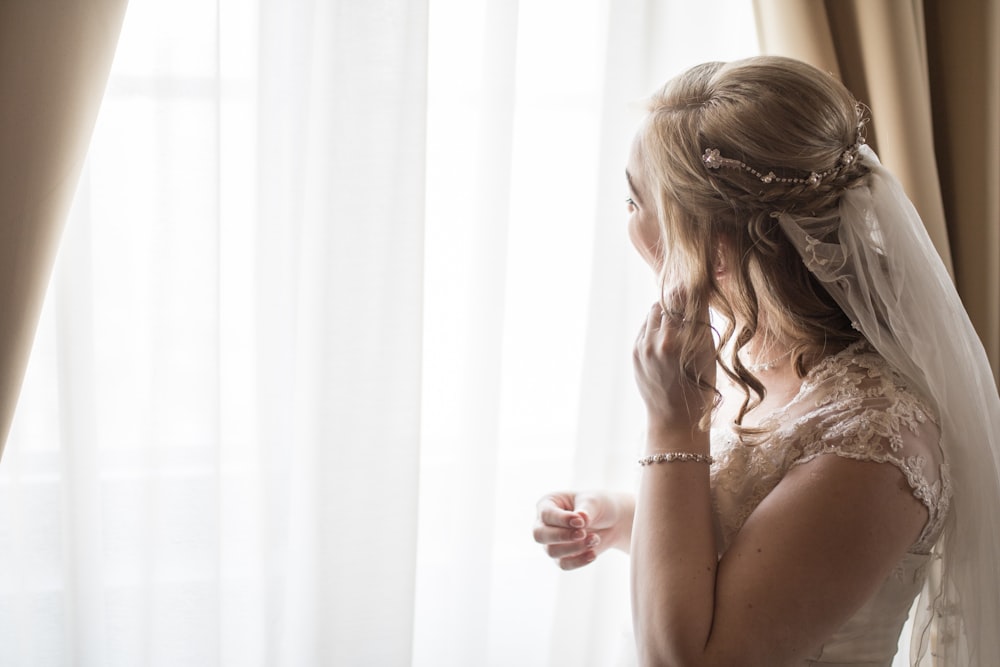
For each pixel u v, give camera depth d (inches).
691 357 42.2
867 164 45.1
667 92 45.6
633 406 64.3
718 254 43.7
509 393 68.2
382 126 55.7
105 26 50.0
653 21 64.2
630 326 64.7
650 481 41.9
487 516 62.7
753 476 42.2
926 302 42.2
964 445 41.6
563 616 63.3
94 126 50.8
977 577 42.0
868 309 41.5
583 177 67.1
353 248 56.1
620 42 62.1
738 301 44.0
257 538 59.6
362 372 56.7
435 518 66.3
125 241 56.4
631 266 64.6
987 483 41.6
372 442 57.0
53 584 56.5
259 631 60.1
